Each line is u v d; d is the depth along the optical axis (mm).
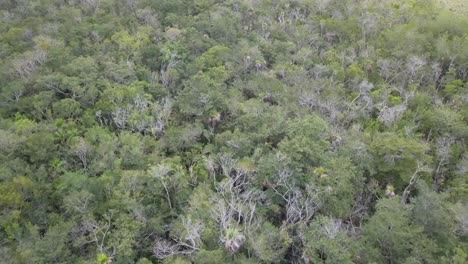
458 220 28891
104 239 28734
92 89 42156
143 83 44688
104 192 32000
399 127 40156
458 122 39875
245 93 45906
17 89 41969
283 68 47719
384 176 35750
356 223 33219
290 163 32344
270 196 32188
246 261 26500
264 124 37781
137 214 29844
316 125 36062
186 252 27344
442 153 36375
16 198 29156
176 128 39250
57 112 40562
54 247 26500
